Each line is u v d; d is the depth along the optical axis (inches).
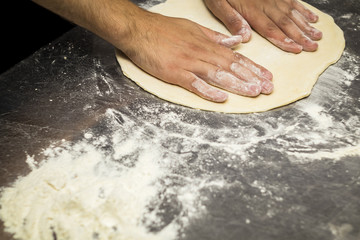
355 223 35.7
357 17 64.6
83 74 53.7
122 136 44.8
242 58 51.1
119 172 40.7
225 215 36.7
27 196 38.4
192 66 49.9
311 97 49.9
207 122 46.8
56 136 44.8
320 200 37.8
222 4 59.9
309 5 65.6
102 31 51.0
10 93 50.4
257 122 46.6
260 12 58.4
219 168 41.1
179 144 43.8
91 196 38.3
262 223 35.9
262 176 40.2
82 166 41.4
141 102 49.6
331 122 46.3
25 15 75.4
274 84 51.1
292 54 55.8
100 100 49.7
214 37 54.4
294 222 35.9
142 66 52.8
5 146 43.5
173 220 36.4
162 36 51.6
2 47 70.2
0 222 36.4
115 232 35.5
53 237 35.3
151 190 38.9
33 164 41.6
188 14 64.2
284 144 43.6
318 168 40.8
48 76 53.2
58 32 73.0
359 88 51.1
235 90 49.4
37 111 48.0
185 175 40.4
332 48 56.8
